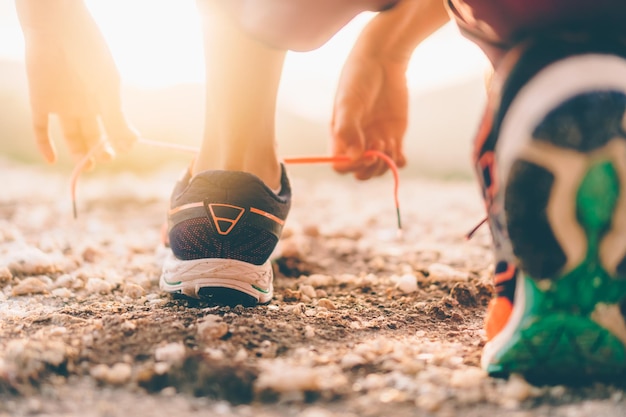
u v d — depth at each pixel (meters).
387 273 2.16
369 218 3.15
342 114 1.86
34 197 3.51
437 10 1.89
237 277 1.58
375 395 1.14
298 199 3.86
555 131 1.04
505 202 1.10
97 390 1.16
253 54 1.52
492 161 1.16
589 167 1.05
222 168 1.60
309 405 1.11
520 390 1.12
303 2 1.26
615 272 1.09
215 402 1.12
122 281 1.96
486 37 1.24
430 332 1.51
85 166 1.94
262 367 1.21
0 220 2.90
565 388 1.15
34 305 1.72
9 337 1.39
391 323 1.56
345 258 2.35
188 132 5.16
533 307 1.13
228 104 1.56
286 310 1.61
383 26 1.88
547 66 1.09
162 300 1.69
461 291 1.75
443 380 1.18
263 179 1.63
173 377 1.19
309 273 2.15
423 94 7.46
